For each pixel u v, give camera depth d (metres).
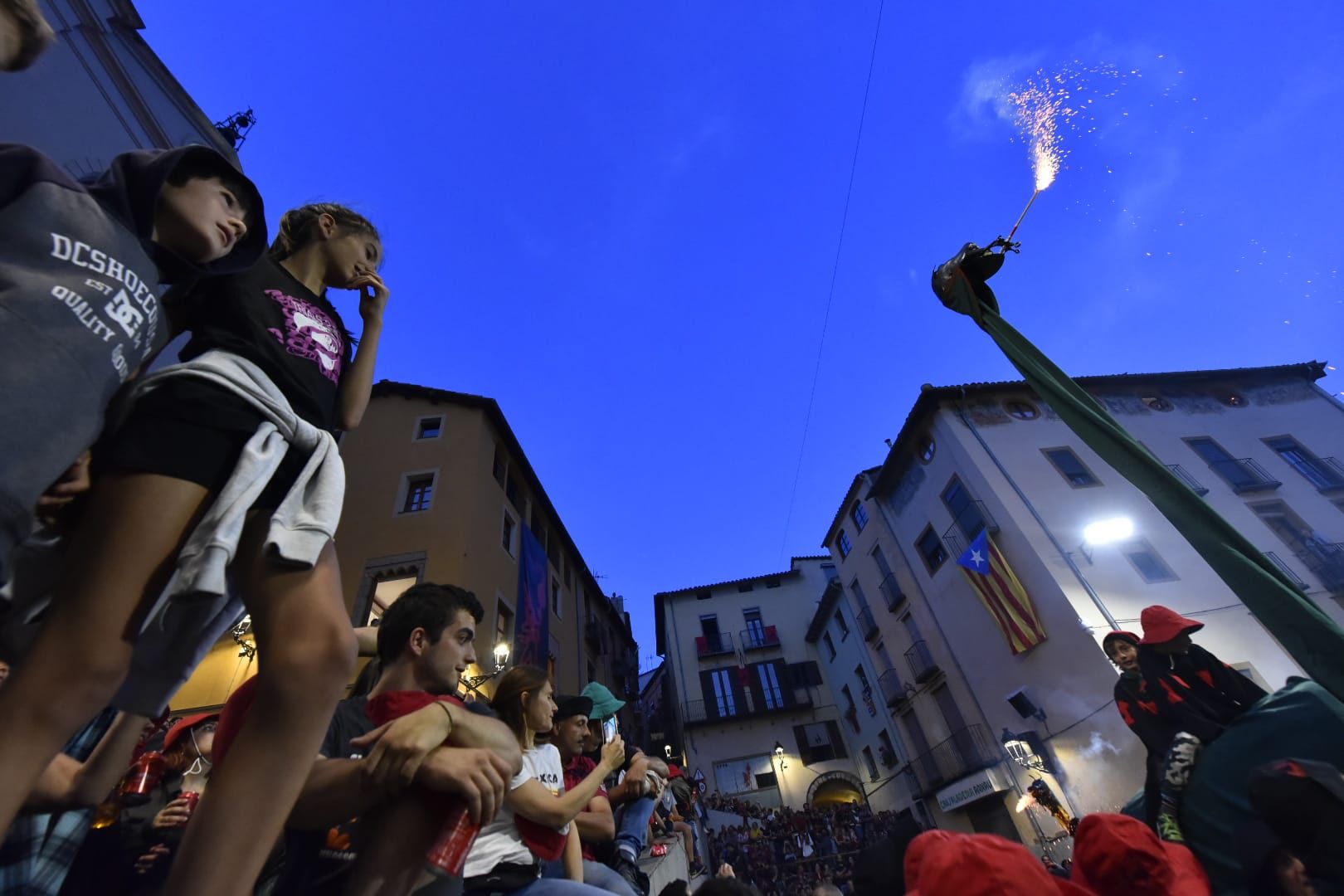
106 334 0.83
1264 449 17.80
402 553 13.73
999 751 15.84
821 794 27.77
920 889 1.23
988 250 3.75
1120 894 1.80
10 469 0.66
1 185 0.83
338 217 1.70
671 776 8.34
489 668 12.89
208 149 1.12
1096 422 3.06
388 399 17.48
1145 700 3.38
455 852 1.05
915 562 19.81
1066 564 14.20
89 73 7.60
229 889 0.78
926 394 18.02
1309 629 2.31
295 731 0.88
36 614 0.97
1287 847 2.03
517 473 19.27
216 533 0.87
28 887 1.79
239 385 1.04
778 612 32.47
